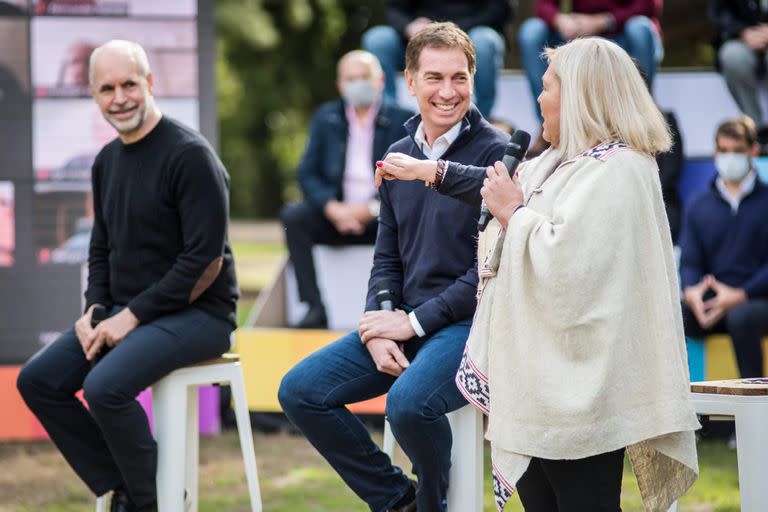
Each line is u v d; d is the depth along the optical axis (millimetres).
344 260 10195
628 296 4594
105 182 6875
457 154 5953
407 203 6016
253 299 18172
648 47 10047
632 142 4750
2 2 9953
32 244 10047
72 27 9984
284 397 5828
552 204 4785
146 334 6383
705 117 10656
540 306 4641
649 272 4652
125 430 6238
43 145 10047
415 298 6008
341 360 5895
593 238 4566
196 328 6496
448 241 5883
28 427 9922
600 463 4695
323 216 10148
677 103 10672
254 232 30219
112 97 6574
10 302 10023
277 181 35281
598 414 4543
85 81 10047
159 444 6441
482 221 5098
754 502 5246
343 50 33062
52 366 6664
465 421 5645
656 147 4793
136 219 6688
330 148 10266
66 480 8570
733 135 9297
